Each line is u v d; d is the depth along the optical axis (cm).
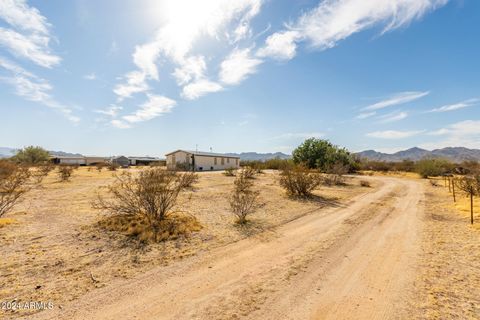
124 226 630
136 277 393
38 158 4544
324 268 441
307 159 3262
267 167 4297
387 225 757
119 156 6488
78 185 1559
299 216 861
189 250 512
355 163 3603
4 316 285
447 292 357
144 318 292
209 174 2752
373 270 434
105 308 309
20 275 383
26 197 1075
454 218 842
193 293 350
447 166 3238
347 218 845
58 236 565
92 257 461
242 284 379
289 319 295
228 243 564
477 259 478
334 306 323
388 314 306
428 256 500
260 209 945
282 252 519
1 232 579
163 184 760
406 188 1789
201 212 861
